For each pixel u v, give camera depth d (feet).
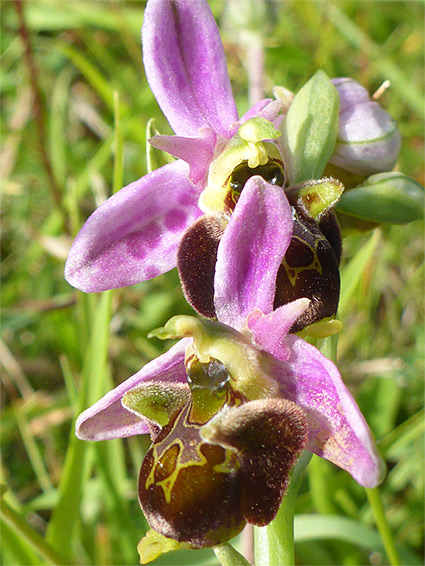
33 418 0.36
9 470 0.36
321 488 0.28
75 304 0.35
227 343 0.17
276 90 0.25
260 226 0.17
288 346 0.17
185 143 0.20
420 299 0.40
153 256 0.21
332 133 0.22
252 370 0.17
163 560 0.25
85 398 0.27
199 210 0.21
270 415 0.16
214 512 0.17
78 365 0.35
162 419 0.18
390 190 0.24
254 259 0.17
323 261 0.19
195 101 0.21
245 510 0.17
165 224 0.21
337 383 0.16
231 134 0.21
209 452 0.17
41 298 0.40
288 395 0.17
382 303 0.41
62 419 0.35
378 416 0.36
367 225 0.25
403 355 0.37
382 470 0.15
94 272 0.21
